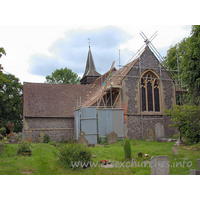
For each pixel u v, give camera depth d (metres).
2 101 35.62
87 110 19.83
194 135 15.12
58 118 21.50
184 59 19.59
